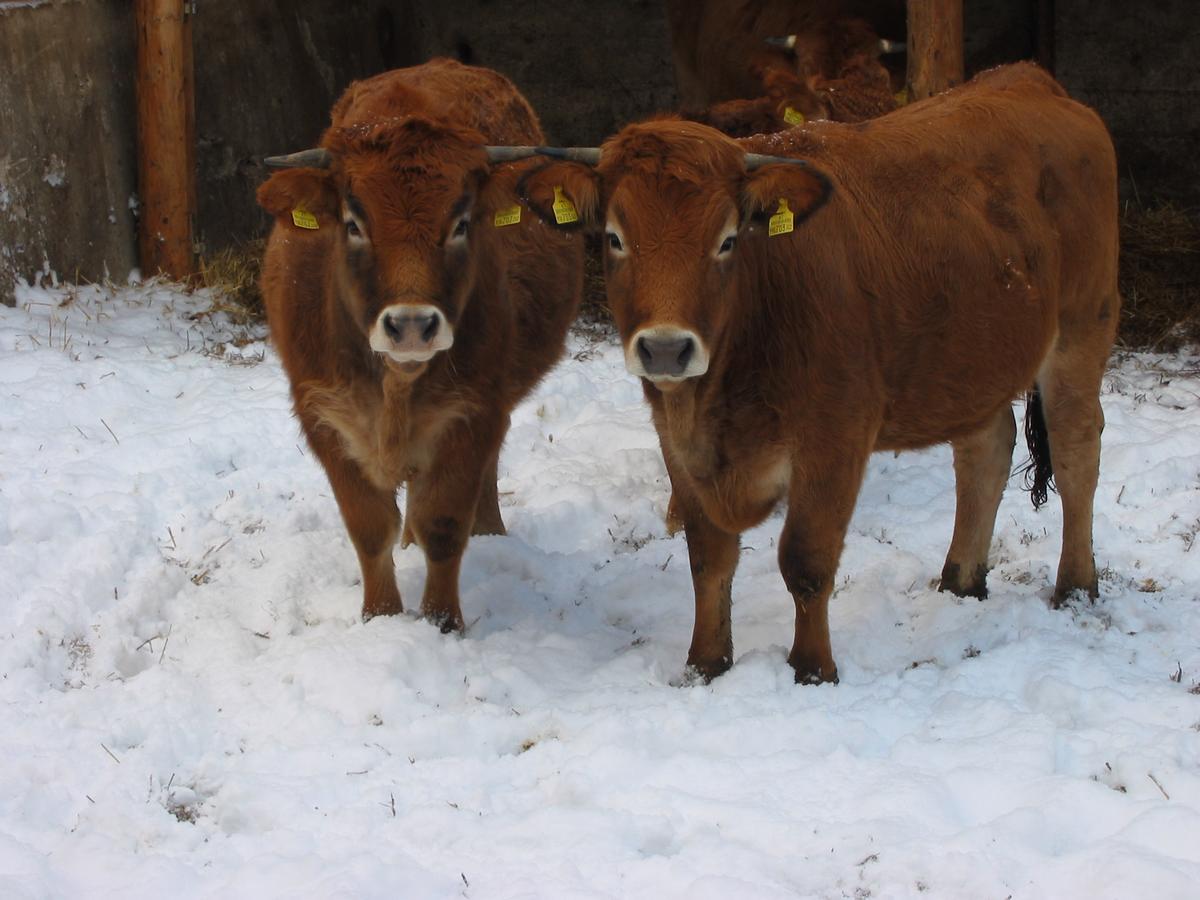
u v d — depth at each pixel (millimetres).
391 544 7426
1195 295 12969
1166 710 6137
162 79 12750
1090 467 7621
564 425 10820
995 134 7188
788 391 6230
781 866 5035
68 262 12352
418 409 6969
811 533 6414
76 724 6320
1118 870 4820
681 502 6664
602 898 4836
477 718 6277
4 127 11562
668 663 7039
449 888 5000
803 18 13648
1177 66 16375
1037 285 7074
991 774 5566
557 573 8242
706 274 5887
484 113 8352
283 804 5598
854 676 6773
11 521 8344
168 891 5023
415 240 6375
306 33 15609
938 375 6836
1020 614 7332
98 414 10172
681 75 15141
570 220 6242
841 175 6660
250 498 9086
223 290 12789
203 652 7172
